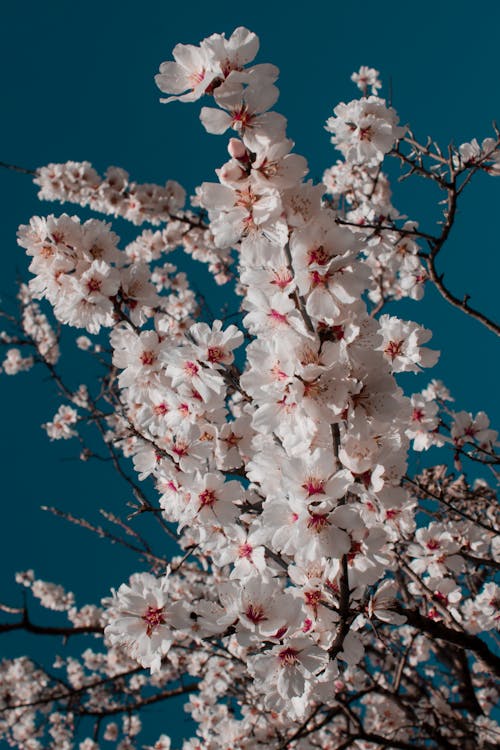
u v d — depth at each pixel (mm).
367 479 2039
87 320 2840
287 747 4211
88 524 6430
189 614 2434
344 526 1946
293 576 2336
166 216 6199
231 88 1730
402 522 3025
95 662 8148
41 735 7316
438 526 3650
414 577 3391
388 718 5871
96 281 2775
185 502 2674
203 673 6004
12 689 7480
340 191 6484
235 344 2488
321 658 2070
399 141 4105
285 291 1808
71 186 6004
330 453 1858
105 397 6078
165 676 7418
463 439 4402
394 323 3006
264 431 1843
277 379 1809
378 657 5914
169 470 2676
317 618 2262
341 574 2033
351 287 1774
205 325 2498
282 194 1754
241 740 5043
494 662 2869
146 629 2391
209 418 2691
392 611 2578
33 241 2867
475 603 4633
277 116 1753
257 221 1701
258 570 2518
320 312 1746
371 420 1913
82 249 2859
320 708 4230
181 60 1876
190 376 2494
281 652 2092
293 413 1839
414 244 4793
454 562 3600
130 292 2963
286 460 1923
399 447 2033
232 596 2203
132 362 2867
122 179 6152
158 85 1867
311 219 1768
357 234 1833
